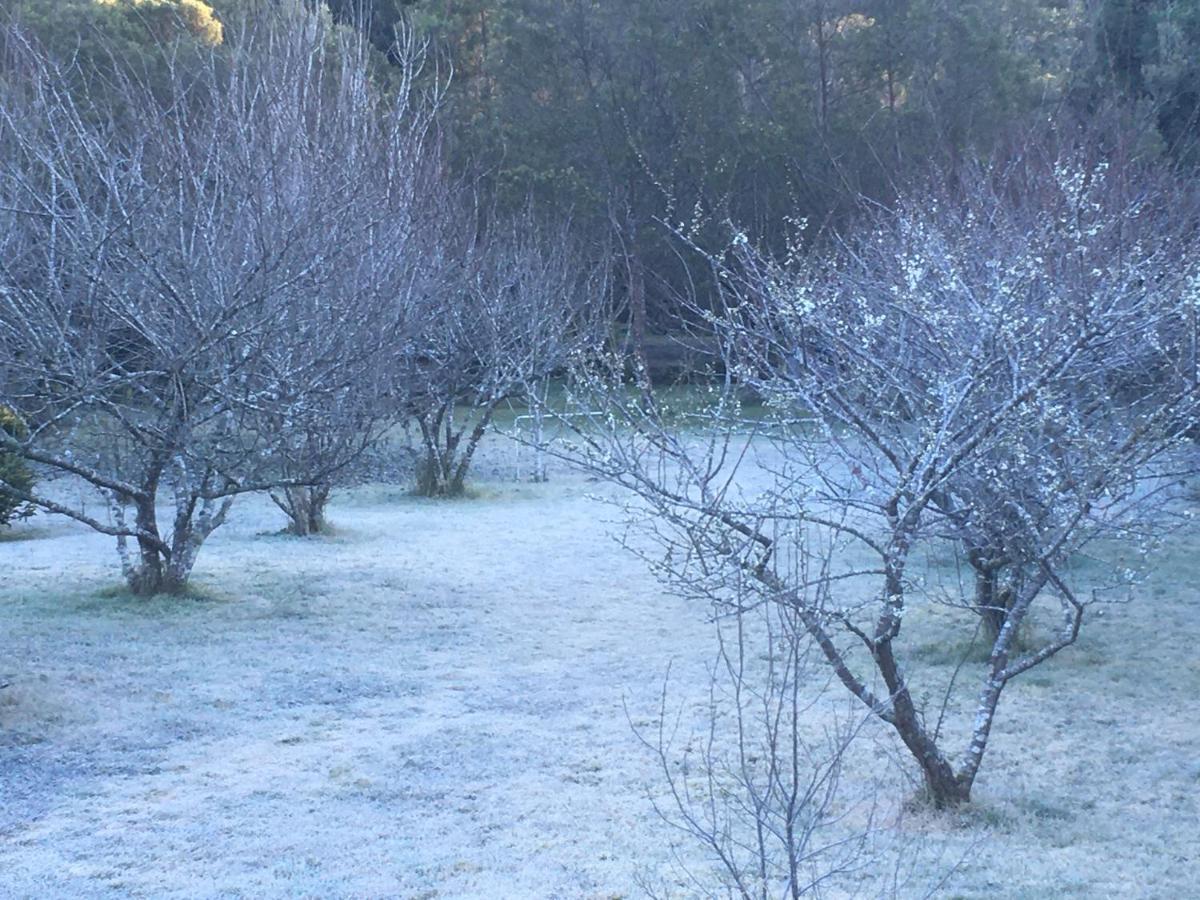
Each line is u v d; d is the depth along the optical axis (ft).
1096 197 33.27
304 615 30.96
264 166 31.01
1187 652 27.02
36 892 15.05
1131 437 17.87
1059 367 16.78
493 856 16.20
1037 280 20.88
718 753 20.49
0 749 20.31
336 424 31.27
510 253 61.72
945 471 17.39
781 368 22.50
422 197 41.98
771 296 22.50
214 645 27.73
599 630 30.07
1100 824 17.29
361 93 41.04
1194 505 38.91
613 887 15.02
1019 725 22.12
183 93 33.86
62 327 28.48
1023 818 17.48
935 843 16.47
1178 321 21.65
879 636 17.39
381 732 21.90
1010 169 39.52
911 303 20.79
